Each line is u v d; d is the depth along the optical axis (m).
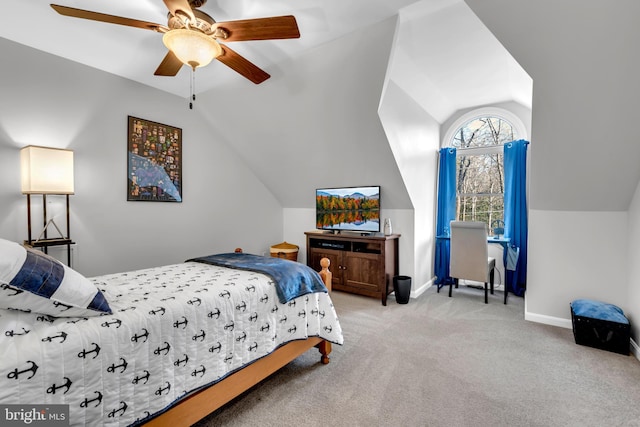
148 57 2.82
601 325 2.47
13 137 2.50
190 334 1.48
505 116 4.17
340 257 4.05
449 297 3.93
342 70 2.81
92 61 2.86
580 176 2.67
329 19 2.27
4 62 2.45
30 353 1.03
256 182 4.73
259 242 4.79
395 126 3.40
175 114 3.65
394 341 2.63
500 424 1.62
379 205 3.88
